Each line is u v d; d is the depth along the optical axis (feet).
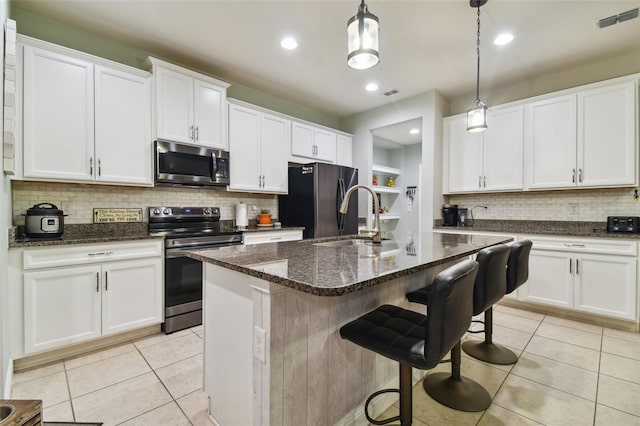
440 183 13.01
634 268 8.54
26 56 6.94
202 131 9.98
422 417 5.13
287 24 8.20
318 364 4.25
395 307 5.03
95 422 4.98
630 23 8.09
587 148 9.78
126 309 7.82
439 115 12.90
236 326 4.38
